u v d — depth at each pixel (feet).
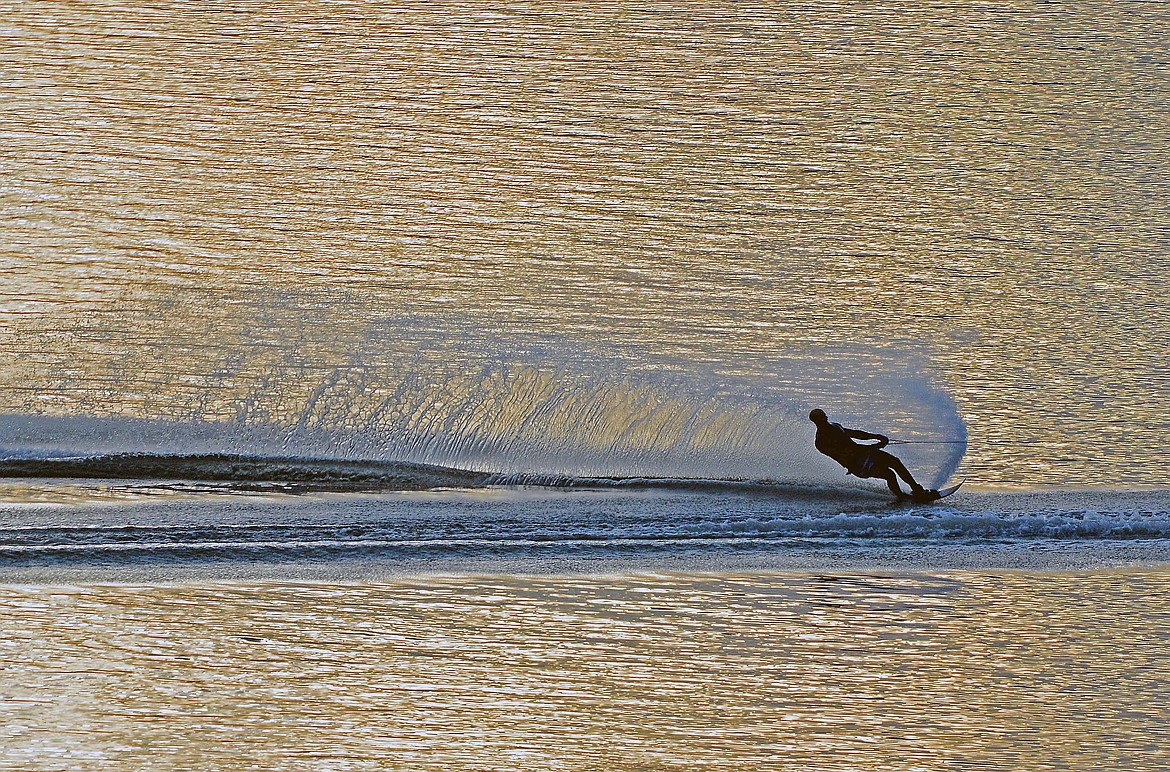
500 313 324.39
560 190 414.41
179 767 161.17
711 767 163.63
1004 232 385.29
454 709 172.96
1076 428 260.21
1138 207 403.34
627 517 213.87
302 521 210.38
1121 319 322.14
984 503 221.46
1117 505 221.25
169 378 275.18
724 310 329.11
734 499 220.02
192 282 342.03
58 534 203.62
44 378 273.75
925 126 476.95
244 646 180.45
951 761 164.45
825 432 219.41
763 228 387.96
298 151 444.96
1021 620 187.32
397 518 212.23
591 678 177.68
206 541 202.59
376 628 184.55
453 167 433.07
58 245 364.38
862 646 184.55
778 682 175.32
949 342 309.01
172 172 424.46
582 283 347.15
